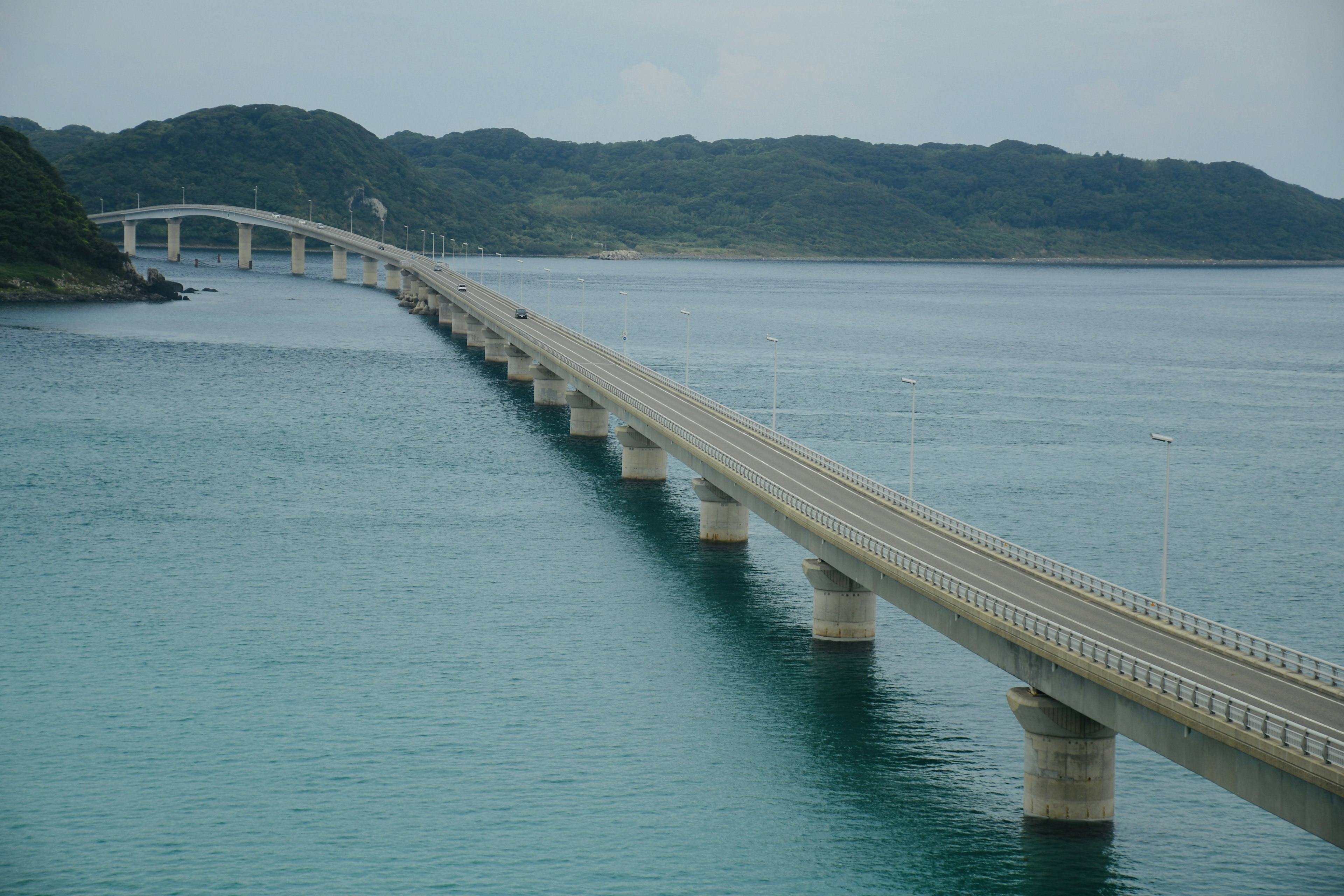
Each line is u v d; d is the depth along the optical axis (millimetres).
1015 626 61188
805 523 84562
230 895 55906
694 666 81188
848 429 169125
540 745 69812
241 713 73312
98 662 80562
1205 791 66500
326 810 62844
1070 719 60094
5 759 67438
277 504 121750
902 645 85438
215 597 93562
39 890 56062
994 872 58000
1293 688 54281
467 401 185625
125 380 196125
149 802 63312
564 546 108438
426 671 79875
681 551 107375
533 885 57000
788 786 65562
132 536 109938
